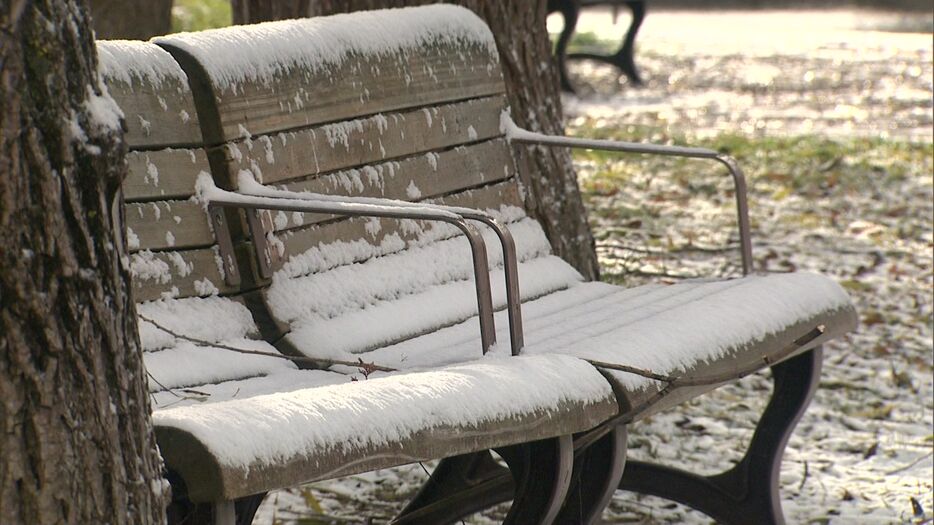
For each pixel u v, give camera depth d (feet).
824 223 50.78
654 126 72.43
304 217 20.48
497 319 21.83
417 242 22.59
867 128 72.79
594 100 85.76
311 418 13.66
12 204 11.48
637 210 51.37
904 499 26.32
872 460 28.68
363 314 20.56
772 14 140.15
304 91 20.90
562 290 24.36
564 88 88.99
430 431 14.65
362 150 21.89
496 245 24.04
